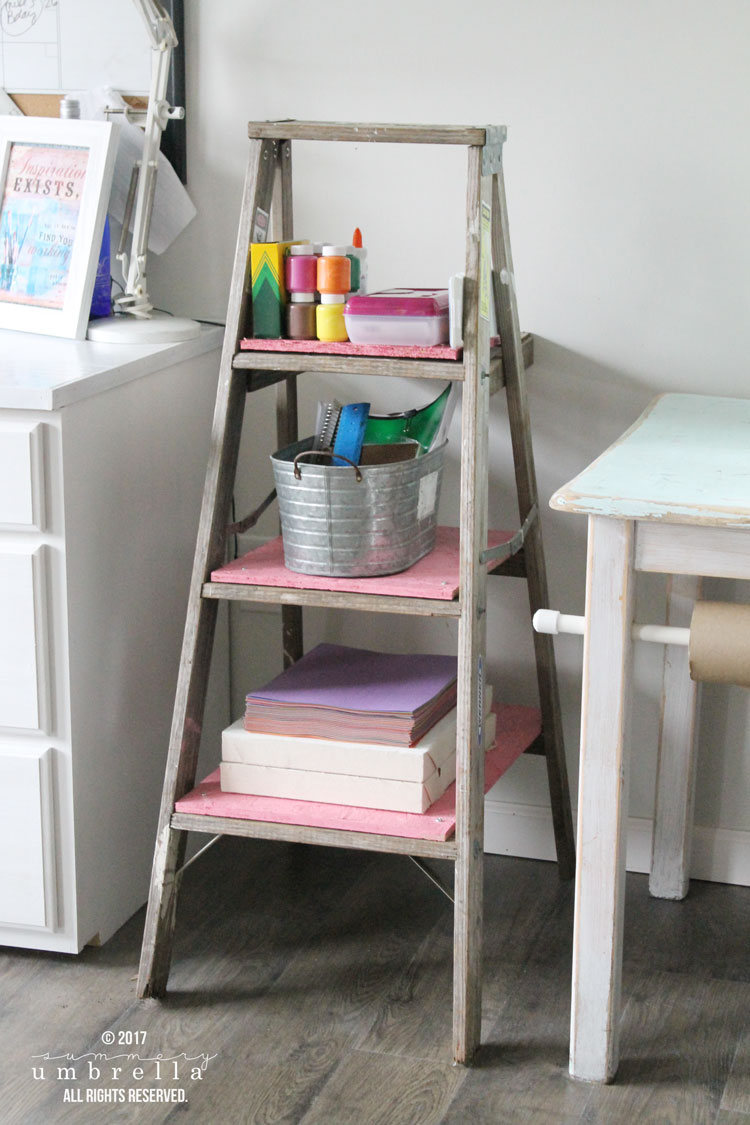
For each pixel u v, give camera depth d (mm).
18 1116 1516
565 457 2039
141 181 1957
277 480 1652
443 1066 1616
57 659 1689
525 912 1993
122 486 1785
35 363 1733
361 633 2207
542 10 1889
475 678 1593
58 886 1771
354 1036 1674
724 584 1994
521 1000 1761
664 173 1896
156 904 1719
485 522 1624
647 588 2037
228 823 1678
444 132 1524
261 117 2041
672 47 1851
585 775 1512
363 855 2174
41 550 1646
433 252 2023
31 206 1965
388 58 1971
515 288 1977
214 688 2217
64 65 2062
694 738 1985
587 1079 1590
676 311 1942
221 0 2008
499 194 1694
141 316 2000
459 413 2053
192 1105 1538
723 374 1950
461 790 1589
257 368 1624
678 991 1779
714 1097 1562
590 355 1990
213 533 1677
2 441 1605
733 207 1883
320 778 1689
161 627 1961
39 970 1812
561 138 1922
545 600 1959
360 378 2105
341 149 2014
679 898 2033
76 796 1739
